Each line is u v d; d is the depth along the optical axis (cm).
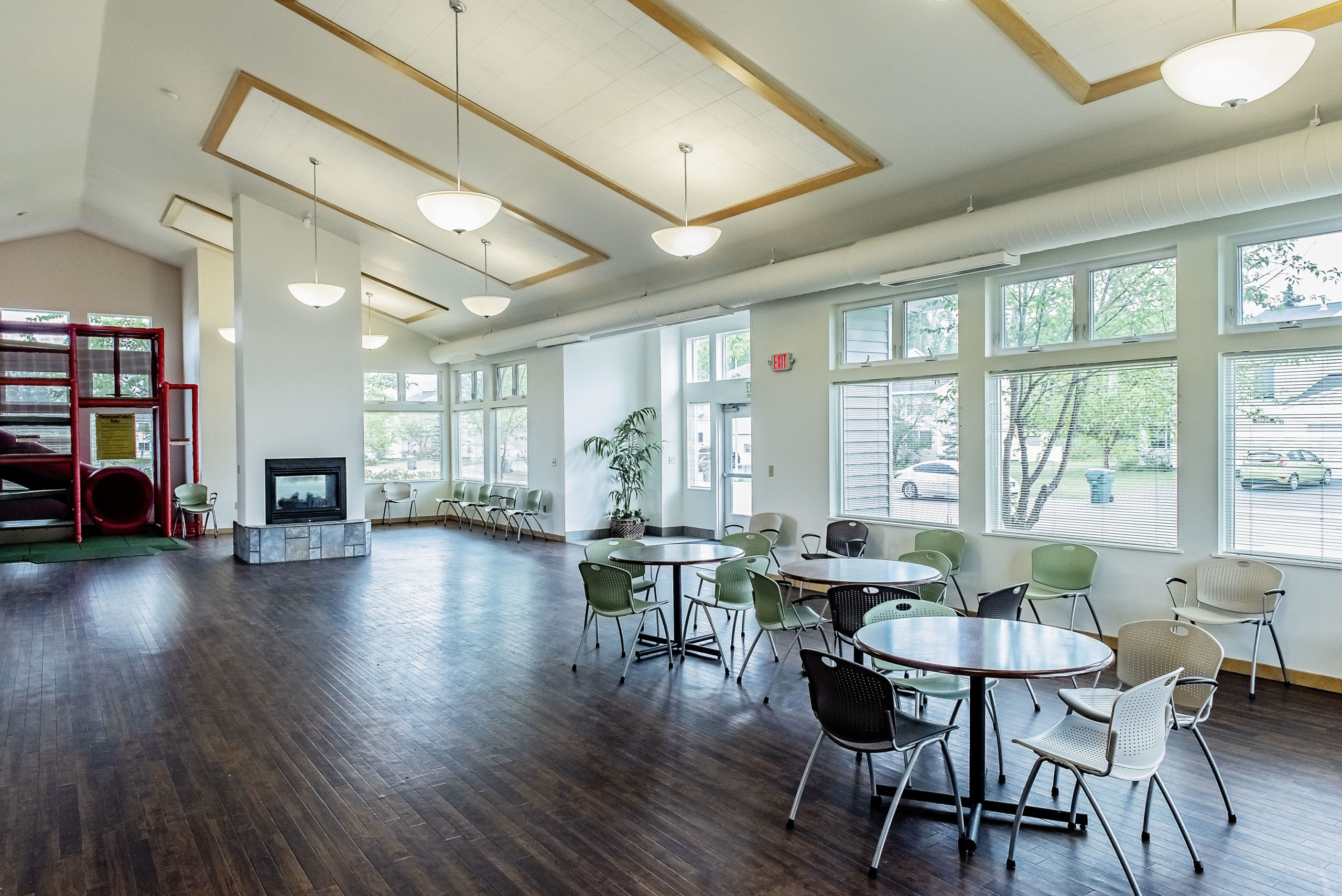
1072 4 402
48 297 1216
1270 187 430
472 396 1445
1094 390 594
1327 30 390
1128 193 479
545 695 494
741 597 549
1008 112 496
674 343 1206
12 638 632
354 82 638
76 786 367
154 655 584
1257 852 304
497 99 602
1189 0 388
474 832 324
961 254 577
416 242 970
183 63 677
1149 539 562
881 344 753
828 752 405
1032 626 359
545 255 906
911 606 410
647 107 568
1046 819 331
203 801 352
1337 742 410
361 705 477
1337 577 476
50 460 1057
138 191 1011
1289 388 497
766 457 856
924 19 430
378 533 1291
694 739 422
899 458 738
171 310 1321
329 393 1025
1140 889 280
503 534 1269
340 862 301
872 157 569
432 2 506
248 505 975
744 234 739
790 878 288
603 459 1204
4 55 612
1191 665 337
